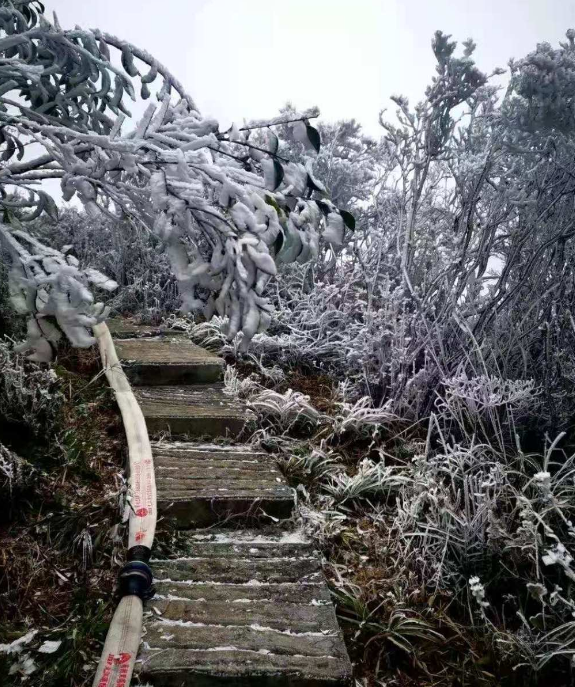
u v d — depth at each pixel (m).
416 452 3.80
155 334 5.41
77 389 3.94
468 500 3.02
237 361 5.11
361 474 3.46
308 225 2.22
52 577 2.47
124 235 6.00
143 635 2.23
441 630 2.59
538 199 4.13
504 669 2.42
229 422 3.86
